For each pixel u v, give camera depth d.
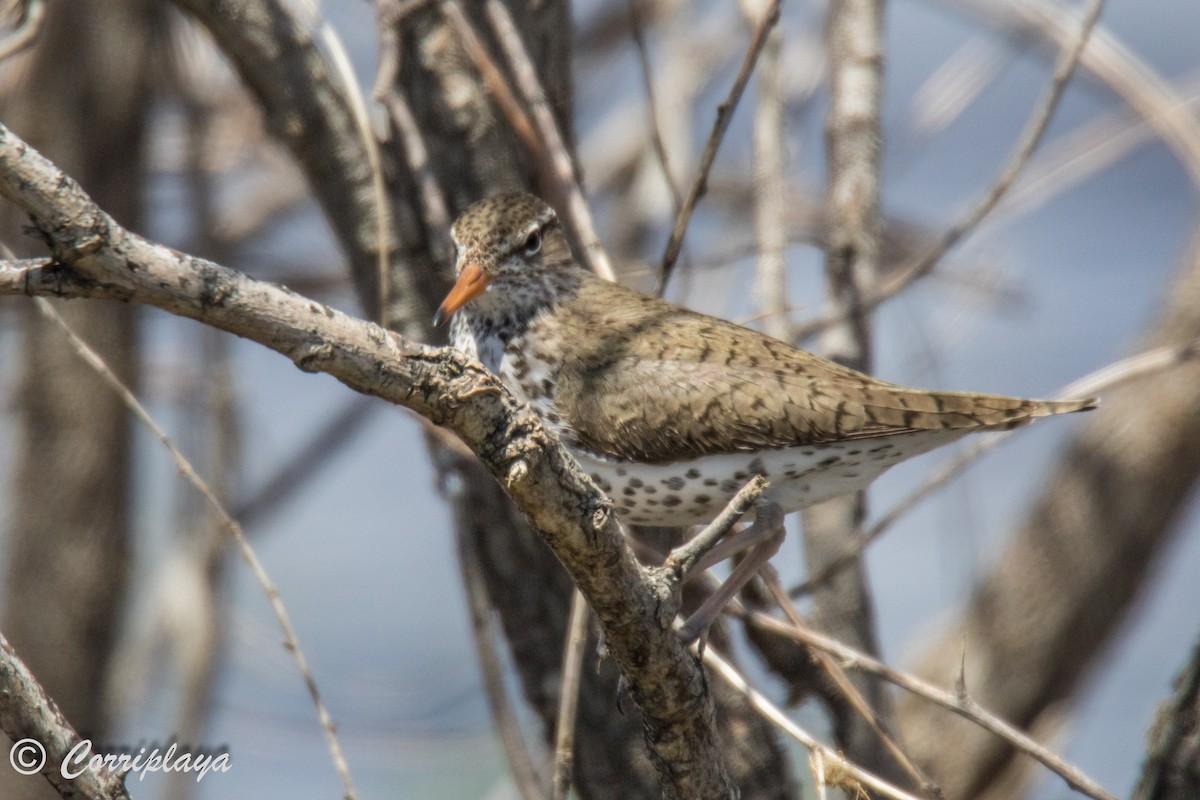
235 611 15.06
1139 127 13.96
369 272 10.17
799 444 9.18
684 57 14.72
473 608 9.88
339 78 10.27
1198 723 8.53
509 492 6.35
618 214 15.24
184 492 14.34
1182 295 14.27
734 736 9.94
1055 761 8.31
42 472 14.20
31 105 14.23
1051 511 14.38
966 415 8.98
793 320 11.53
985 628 14.38
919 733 14.26
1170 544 14.38
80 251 5.54
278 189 15.91
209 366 14.21
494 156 10.27
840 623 10.85
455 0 10.02
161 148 15.52
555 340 9.87
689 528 10.91
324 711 8.37
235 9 9.61
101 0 14.20
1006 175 10.35
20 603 14.21
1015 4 12.86
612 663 9.92
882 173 11.34
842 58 11.20
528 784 9.62
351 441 17.58
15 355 14.41
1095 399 8.93
